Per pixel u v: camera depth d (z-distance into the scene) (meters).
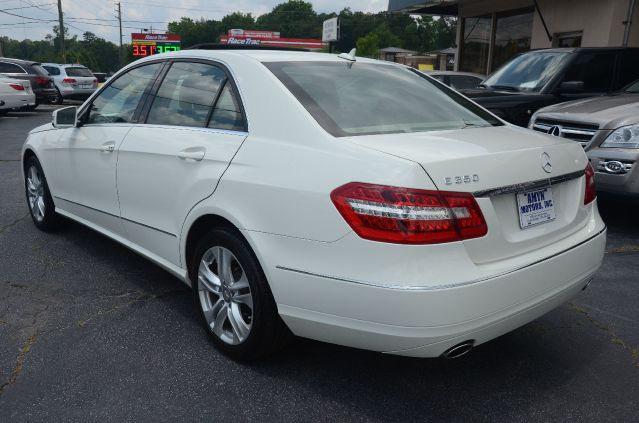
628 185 4.99
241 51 3.36
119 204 3.85
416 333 2.28
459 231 2.31
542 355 3.15
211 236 2.99
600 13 11.41
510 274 2.42
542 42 13.34
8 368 2.92
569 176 2.84
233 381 2.85
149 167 3.45
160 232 3.45
